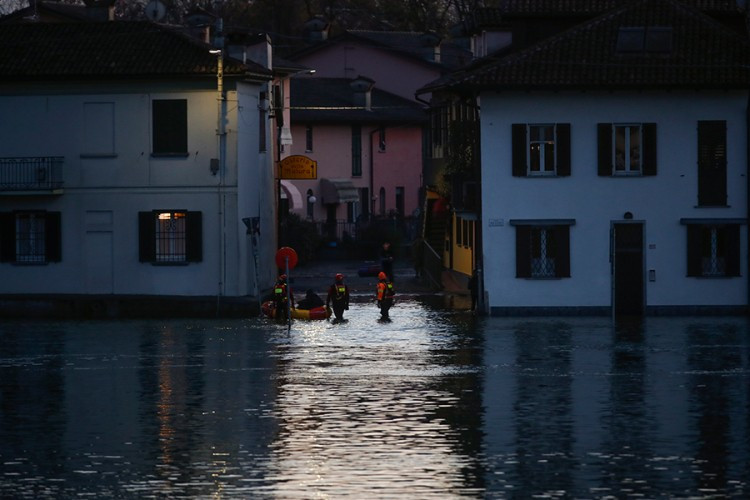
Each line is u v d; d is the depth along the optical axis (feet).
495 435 191.72
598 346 302.25
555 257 383.24
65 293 407.23
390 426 199.62
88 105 403.13
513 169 381.81
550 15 410.93
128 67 398.83
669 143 383.04
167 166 402.11
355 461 174.09
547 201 382.42
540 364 270.26
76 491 158.71
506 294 382.83
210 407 218.79
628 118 382.42
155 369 266.98
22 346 309.42
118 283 405.39
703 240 385.91
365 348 299.99
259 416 209.46
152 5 455.22
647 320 368.89
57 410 217.56
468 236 475.72
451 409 214.69
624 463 171.63
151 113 401.08
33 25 417.49
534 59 380.99
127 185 402.93
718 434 191.31
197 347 304.71
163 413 213.46
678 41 385.09
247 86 414.21
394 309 401.08
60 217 406.62
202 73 395.55
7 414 213.87
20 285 409.28
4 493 157.89
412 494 155.63
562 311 383.45
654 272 383.45
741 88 379.96
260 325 358.64
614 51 382.83
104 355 290.97
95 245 405.59
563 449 180.96
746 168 383.24
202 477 165.37
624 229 384.06
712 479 162.09
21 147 405.39
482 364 270.67
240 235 403.13
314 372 260.01
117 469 170.50
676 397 225.97
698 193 383.45
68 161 404.57
